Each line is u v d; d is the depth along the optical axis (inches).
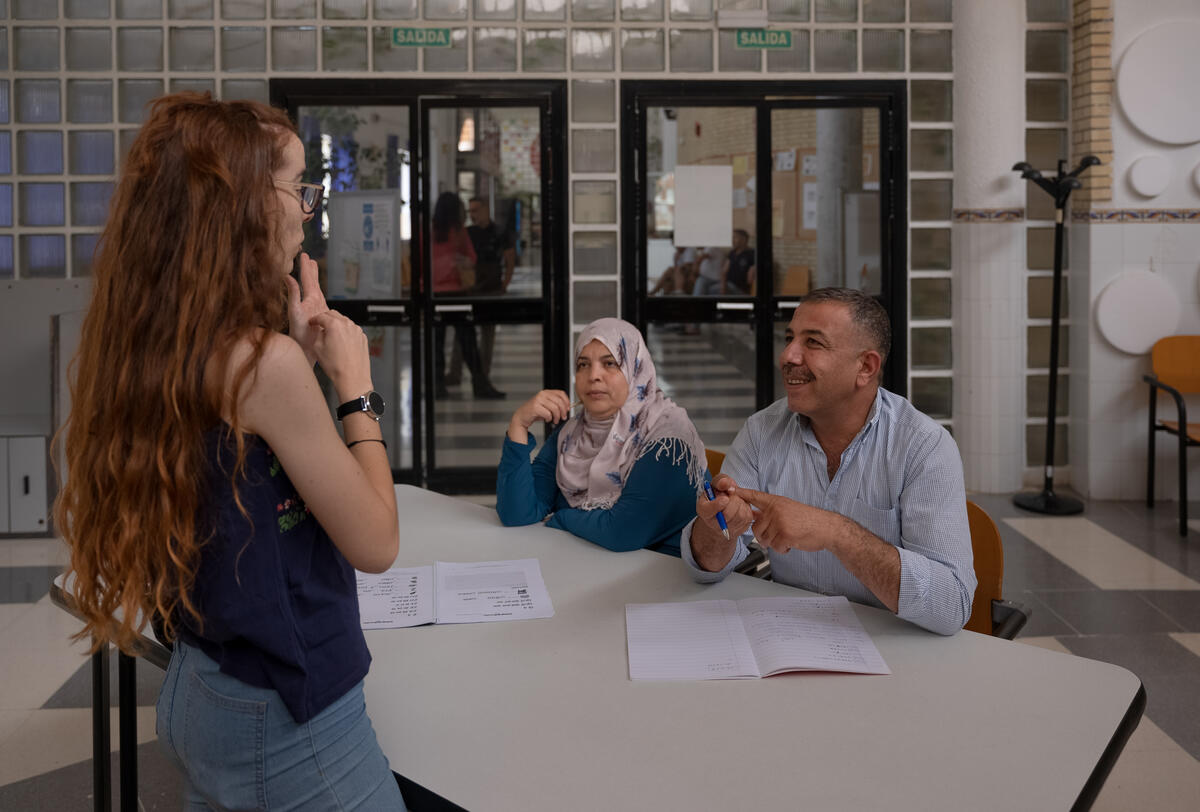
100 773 79.6
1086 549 186.5
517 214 225.5
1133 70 213.2
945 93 226.2
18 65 214.8
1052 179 208.8
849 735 54.2
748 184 226.8
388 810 47.8
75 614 62.2
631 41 221.9
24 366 203.3
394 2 218.2
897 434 77.3
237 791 45.1
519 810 47.3
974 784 49.3
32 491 202.2
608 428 98.9
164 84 217.0
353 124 221.1
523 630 69.6
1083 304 222.5
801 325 76.7
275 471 43.8
